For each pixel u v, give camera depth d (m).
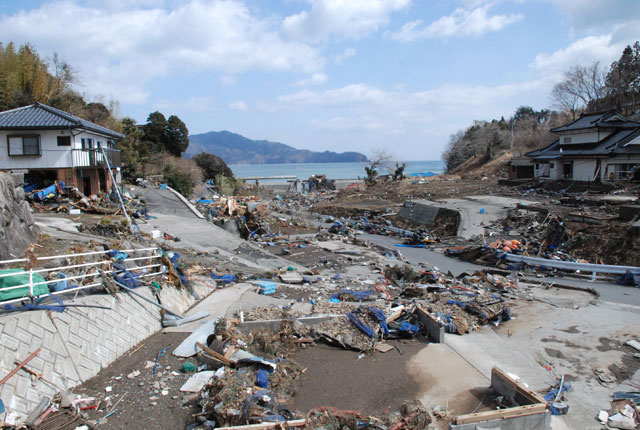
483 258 22.41
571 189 34.72
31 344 7.39
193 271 14.96
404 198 45.09
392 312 11.69
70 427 6.93
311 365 9.52
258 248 23.80
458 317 11.57
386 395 8.25
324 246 25.61
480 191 42.22
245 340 10.05
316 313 11.95
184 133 56.38
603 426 7.18
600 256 20.44
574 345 10.33
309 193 69.31
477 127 77.44
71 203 21.53
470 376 8.86
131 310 10.21
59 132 22.56
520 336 10.97
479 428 6.62
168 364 9.20
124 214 22.08
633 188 29.80
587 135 36.53
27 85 31.47
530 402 7.21
